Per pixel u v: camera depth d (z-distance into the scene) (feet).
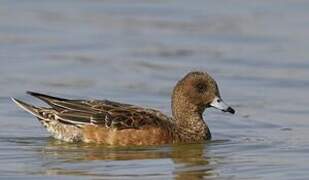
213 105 52.70
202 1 98.12
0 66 71.77
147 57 76.02
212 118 58.39
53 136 52.49
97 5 96.73
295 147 51.11
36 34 83.56
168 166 46.85
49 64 72.84
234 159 48.55
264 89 66.33
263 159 48.49
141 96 63.87
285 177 44.96
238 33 84.38
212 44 80.89
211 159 48.49
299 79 68.95
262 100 63.26
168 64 73.61
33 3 97.04
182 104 52.65
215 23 88.58
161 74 70.28
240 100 63.26
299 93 65.10
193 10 94.07
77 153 49.21
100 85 66.64
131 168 46.26
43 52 76.84
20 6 95.45
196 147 51.13
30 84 66.39
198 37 83.35
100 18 90.99
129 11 94.02
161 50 78.54
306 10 92.73
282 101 62.85
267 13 92.07
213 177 44.91
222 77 69.62
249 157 48.96
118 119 51.01
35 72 70.18
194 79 52.75
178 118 52.65
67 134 51.60
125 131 50.80
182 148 50.80
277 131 55.21
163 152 49.85
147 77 69.36
